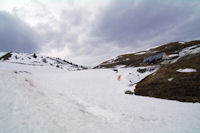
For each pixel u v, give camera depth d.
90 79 45.34
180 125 12.02
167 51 106.19
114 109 15.93
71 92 20.38
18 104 9.84
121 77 46.69
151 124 12.14
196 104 18.44
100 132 9.38
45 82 21.36
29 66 72.31
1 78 13.48
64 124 9.30
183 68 32.94
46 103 11.97
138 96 26.59
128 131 10.27
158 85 30.20
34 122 8.34
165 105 19.27
